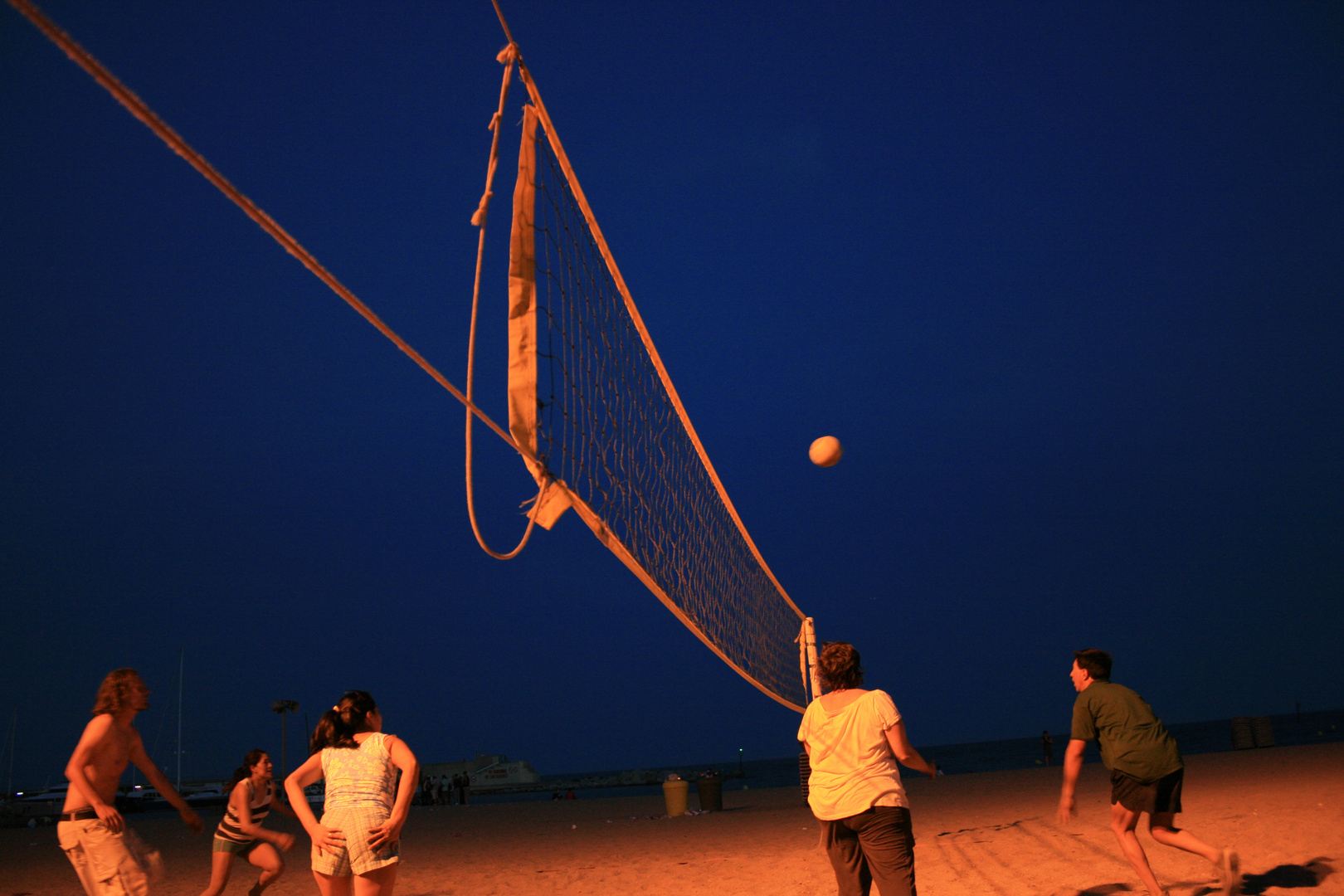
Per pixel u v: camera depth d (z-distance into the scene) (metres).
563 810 19.30
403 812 3.65
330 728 3.88
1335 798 8.31
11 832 20.92
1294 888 4.77
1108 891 5.20
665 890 6.95
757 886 6.82
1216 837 6.58
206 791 64.38
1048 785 15.22
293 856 11.27
